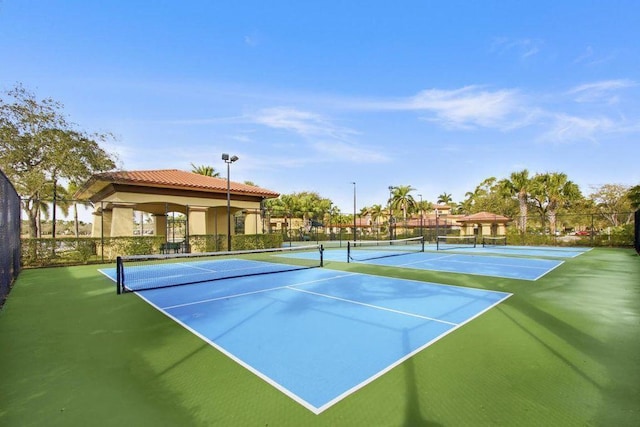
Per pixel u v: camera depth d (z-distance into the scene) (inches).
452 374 145.2
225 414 116.1
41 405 123.3
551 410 116.3
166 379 143.7
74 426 110.0
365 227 2278.5
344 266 553.3
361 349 175.6
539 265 554.9
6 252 328.2
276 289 347.3
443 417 112.3
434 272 471.5
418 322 225.0
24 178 772.0
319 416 114.0
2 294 292.5
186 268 553.0
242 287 361.4
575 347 177.0
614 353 168.6
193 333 205.9
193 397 128.1
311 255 809.5
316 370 150.5
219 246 841.5
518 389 131.6
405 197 1948.8
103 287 376.5
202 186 842.2
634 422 108.8
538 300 290.7
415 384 136.1
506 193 1368.1
